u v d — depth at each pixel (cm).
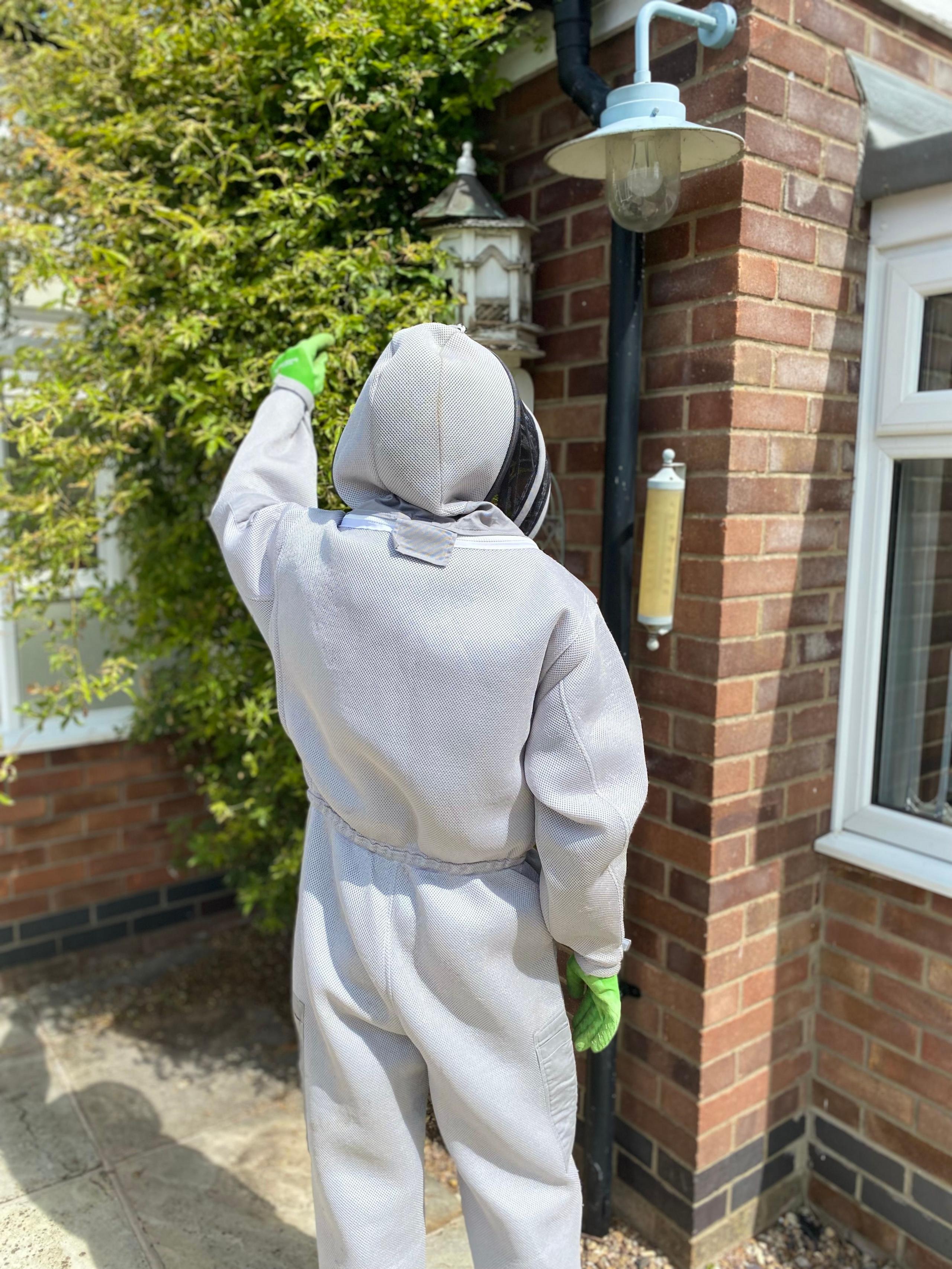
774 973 212
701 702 192
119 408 234
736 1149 211
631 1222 221
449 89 222
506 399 126
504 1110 134
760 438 187
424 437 120
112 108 237
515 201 227
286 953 352
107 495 252
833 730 216
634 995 213
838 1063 220
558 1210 139
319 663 128
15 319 303
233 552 145
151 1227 213
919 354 199
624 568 195
